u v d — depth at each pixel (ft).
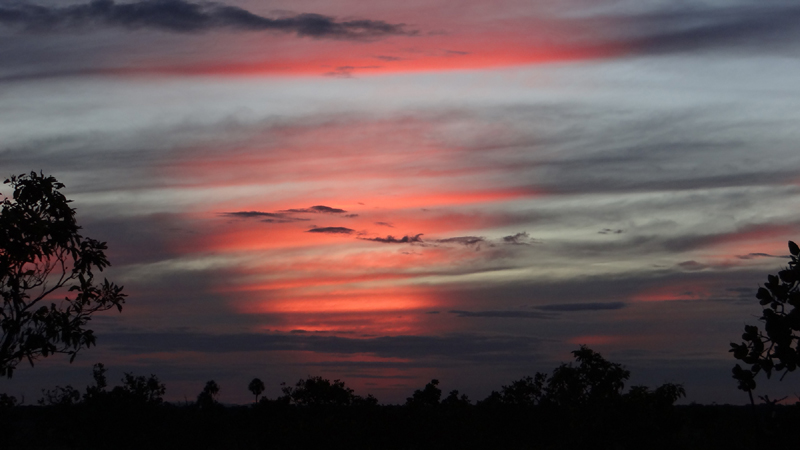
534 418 108.17
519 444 101.50
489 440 103.09
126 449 99.76
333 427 100.22
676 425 67.05
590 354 81.25
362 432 102.27
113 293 49.75
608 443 67.92
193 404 114.52
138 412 100.63
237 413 140.26
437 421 106.42
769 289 23.08
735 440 59.16
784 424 23.07
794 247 22.99
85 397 101.24
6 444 101.40
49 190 47.80
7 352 45.47
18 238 44.91
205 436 106.32
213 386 181.98
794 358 22.61
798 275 22.58
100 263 49.26
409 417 105.91
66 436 99.09
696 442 65.82
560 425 84.12
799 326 22.25
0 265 44.98
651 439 66.44
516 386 123.24
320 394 128.88
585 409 73.20
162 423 105.50
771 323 22.75
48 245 46.52
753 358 23.49
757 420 23.40
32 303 46.96
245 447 107.76
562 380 82.07
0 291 45.52
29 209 46.09
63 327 46.44
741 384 23.58
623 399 68.90
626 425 67.41
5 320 45.29
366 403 115.03
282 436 101.30
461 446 102.89
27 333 45.93
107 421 98.84
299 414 115.03
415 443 103.50
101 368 104.42
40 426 103.55
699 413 74.23
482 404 120.98
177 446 102.94
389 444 103.19
